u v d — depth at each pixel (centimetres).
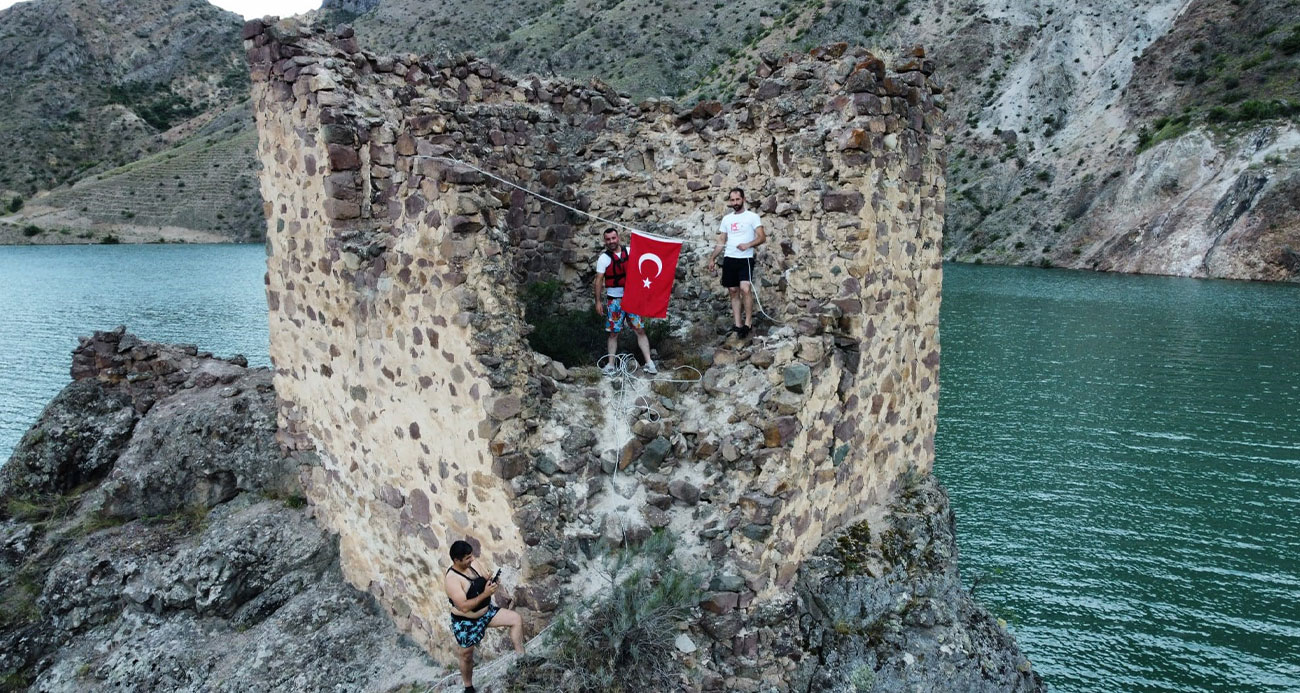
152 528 1285
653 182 1293
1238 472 2627
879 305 973
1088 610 1941
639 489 851
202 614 1146
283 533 1185
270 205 1142
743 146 1141
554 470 820
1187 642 1825
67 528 1332
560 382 917
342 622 1069
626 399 889
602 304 1052
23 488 1408
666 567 797
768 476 822
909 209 1024
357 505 1079
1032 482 2594
